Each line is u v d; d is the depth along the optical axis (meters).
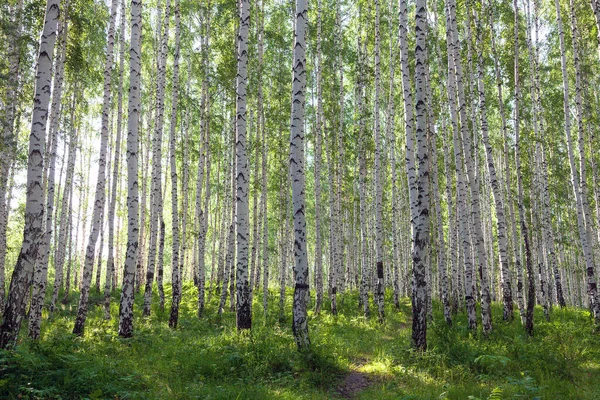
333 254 19.56
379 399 7.07
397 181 29.50
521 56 21.73
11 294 7.23
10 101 13.38
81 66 15.59
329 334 13.11
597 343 11.98
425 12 10.49
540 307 21.62
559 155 26.11
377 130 17.55
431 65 22.16
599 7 11.63
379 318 16.33
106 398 6.01
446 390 7.44
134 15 11.66
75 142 23.22
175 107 16.66
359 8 21.86
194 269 29.38
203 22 21.28
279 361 8.77
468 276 13.00
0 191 13.96
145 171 27.30
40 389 5.84
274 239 40.47
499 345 10.61
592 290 14.62
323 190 35.41
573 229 29.45
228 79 17.44
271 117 19.81
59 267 17.92
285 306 20.73
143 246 31.16
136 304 21.19
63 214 18.84
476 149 18.64
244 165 11.67
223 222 27.58
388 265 31.86
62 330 13.28
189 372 8.21
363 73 19.50
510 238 29.22
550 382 7.89
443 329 10.96
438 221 17.31
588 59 21.92
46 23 8.15
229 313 17.97
